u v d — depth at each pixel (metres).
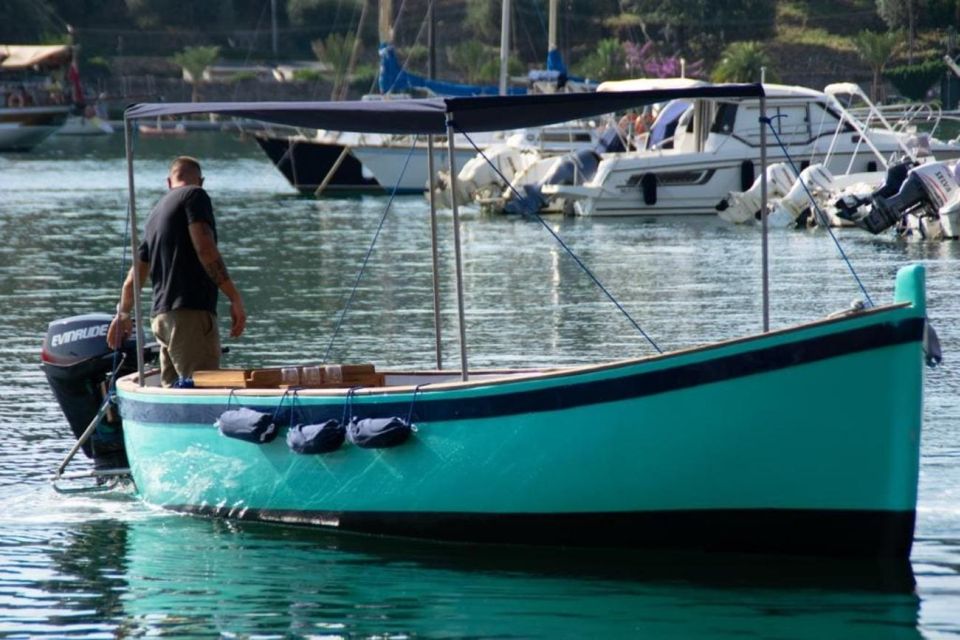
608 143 135.25
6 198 157.00
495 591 28.03
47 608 27.75
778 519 27.97
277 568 29.77
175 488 33.84
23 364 55.16
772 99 122.50
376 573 29.23
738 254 94.06
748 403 27.47
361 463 30.69
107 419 37.56
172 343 33.84
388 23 171.62
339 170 159.62
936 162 102.81
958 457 37.78
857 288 74.50
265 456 31.91
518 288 78.12
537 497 29.03
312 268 89.31
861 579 28.17
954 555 29.48
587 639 25.56
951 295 70.25
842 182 112.19
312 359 54.75
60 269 89.31
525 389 28.78
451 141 30.78
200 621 26.91
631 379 27.98
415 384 36.00
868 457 27.45
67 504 35.16
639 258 92.75
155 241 33.78
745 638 25.42
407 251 99.88
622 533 28.80
